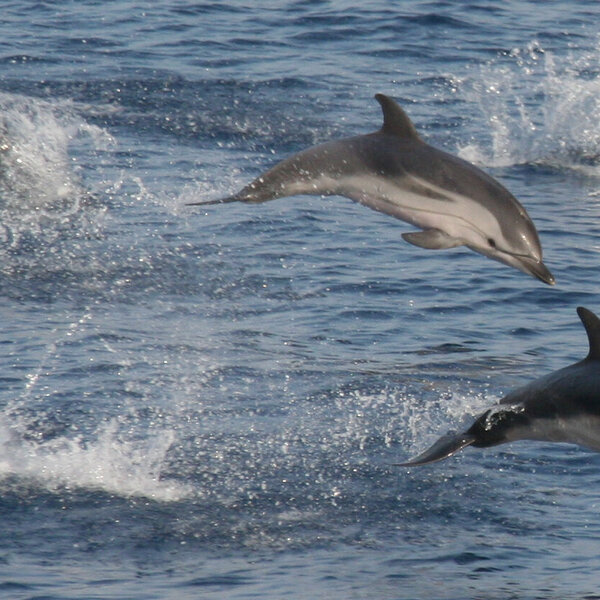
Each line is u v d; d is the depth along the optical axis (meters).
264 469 35.25
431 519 32.59
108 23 96.94
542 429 27.73
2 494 33.09
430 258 53.56
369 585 28.72
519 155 70.88
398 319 47.19
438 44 94.88
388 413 39.06
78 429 37.09
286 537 31.47
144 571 29.34
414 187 30.20
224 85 80.94
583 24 103.19
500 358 43.59
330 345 44.66
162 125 72.62
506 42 96.19
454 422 38.53
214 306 48.25
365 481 34.72
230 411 38.91
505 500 33.62
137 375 41.22
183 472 34.91
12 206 58.50
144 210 59.25
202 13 101.38
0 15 98.44
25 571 29.00
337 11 102.56
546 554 30.64
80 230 56.09
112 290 49.59
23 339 43.88
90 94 77.50
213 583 28.72
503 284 50.56
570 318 47.44
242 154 68.50
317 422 38.38
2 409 38.09
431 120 76.44
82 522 31.86
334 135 72.44
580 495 33.94
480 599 28.00
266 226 57.38
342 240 55.78
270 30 96.88
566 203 62.47
